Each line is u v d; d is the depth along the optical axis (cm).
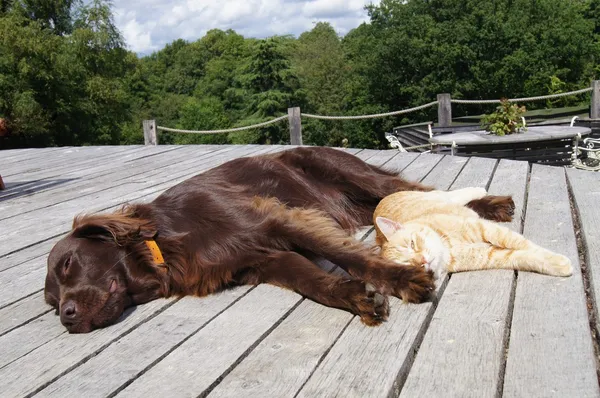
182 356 246
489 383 205
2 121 636
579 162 948
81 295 280
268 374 225
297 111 1045
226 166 395
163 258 315
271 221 320
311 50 5500
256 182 384
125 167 751
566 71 3409
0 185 655
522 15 3522
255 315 280
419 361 225
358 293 265
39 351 263
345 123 4369
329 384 213
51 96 3200
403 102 3856
